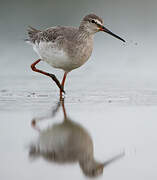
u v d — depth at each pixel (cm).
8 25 2452
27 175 873
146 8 2752
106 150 1002
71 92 1530
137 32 2386
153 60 1981
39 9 2656
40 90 1566
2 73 1820
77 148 1013
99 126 1155
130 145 1020
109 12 2669
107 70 1855
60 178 865
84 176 878
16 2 2703
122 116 1233
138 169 904
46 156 970
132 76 1747
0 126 1154
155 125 1152
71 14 2602
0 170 894
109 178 871
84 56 1472
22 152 985
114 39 2338
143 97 1438
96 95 1477
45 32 1495
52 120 1212
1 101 1405
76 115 1252
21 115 1255
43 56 1516
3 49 2200
